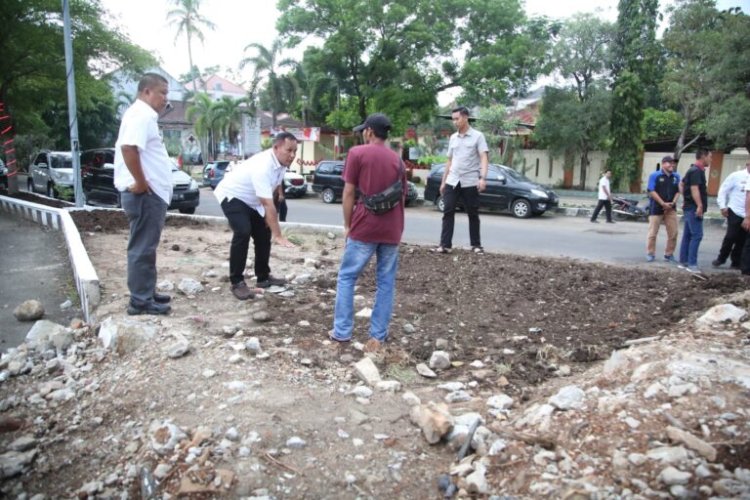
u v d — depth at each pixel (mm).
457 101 26438
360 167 4344
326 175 21578
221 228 11188
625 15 25203
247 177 5609
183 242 9203
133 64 18672
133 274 4977
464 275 7090
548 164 28297
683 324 5102
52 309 6090
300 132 31797
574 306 5898
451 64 25000
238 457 2916
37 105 20531
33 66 17359
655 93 32094
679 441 2713
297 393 3613
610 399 3182
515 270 7332
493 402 3615
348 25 22594
